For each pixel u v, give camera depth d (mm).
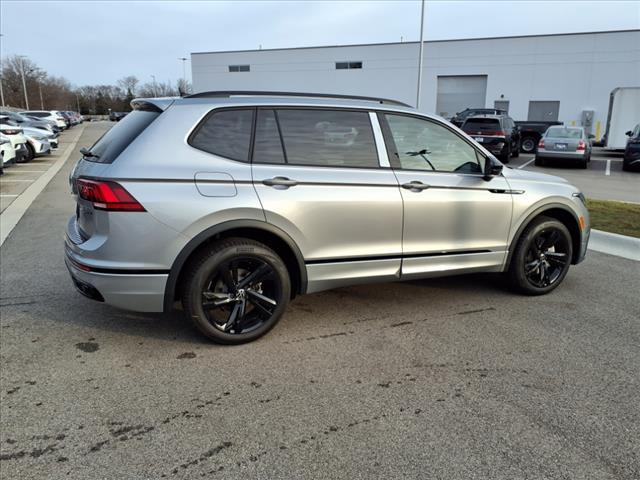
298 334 3770
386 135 3822
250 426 2635
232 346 3555
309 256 3594
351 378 3137
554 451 2441
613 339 3721
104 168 3174
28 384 3025
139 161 3162
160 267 3207
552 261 4656
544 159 17375
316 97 3740
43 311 4145
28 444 2473
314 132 3613
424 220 3902
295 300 4484
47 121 27781
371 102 3885
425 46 34312
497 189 4188
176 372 3188
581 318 4117
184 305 3381
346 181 3607
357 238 3705
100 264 3162
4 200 9656
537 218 4484
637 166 16031
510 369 3262
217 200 3248
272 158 3477
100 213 3129
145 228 3127
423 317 4121
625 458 2396
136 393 2941
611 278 5184
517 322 4031
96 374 3152
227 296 3459
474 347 3580
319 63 38031
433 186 3906
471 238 4156
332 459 2381
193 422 2668
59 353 3422
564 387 3041
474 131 17453
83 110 102125
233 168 3342
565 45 30625
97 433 2566
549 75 31406
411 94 35625
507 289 4809
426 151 3971
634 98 21016
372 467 2326
